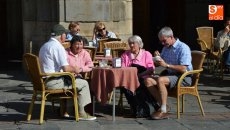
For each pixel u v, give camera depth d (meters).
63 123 9.42
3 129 8.99
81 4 14.53
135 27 19.47
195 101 11.40
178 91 9.73
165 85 9.76
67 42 11.65
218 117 9.94
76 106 9.50
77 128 9.05
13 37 20.41
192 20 19.47
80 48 9.95
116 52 11.88
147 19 19.45
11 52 20.16
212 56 14.81
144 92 9.92
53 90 9.37
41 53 9.59
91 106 10.00
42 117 9.36
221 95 12.09
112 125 9.28
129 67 9.66
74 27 12.92
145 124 9.37
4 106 10.86
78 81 9.56
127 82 9.48
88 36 14.61
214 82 13.83
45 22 14.76
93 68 9.62
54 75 9.28
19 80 14.05
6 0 20.44
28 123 9.43
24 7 15.13
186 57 9.83
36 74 9.29
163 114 9.71
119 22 15.08
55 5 14.50
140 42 10.31
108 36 13.99
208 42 15.95
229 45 14.30
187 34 19.55
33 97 9.59
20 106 10.87
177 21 19.56
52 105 10.50
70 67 9.51
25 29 15.18
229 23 14.61
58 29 9.58
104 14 14.77
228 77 14.62
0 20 20.66
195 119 9.76
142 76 10.07
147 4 19.42
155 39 19.56
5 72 15.46
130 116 9.99
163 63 9.78
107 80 9.48
